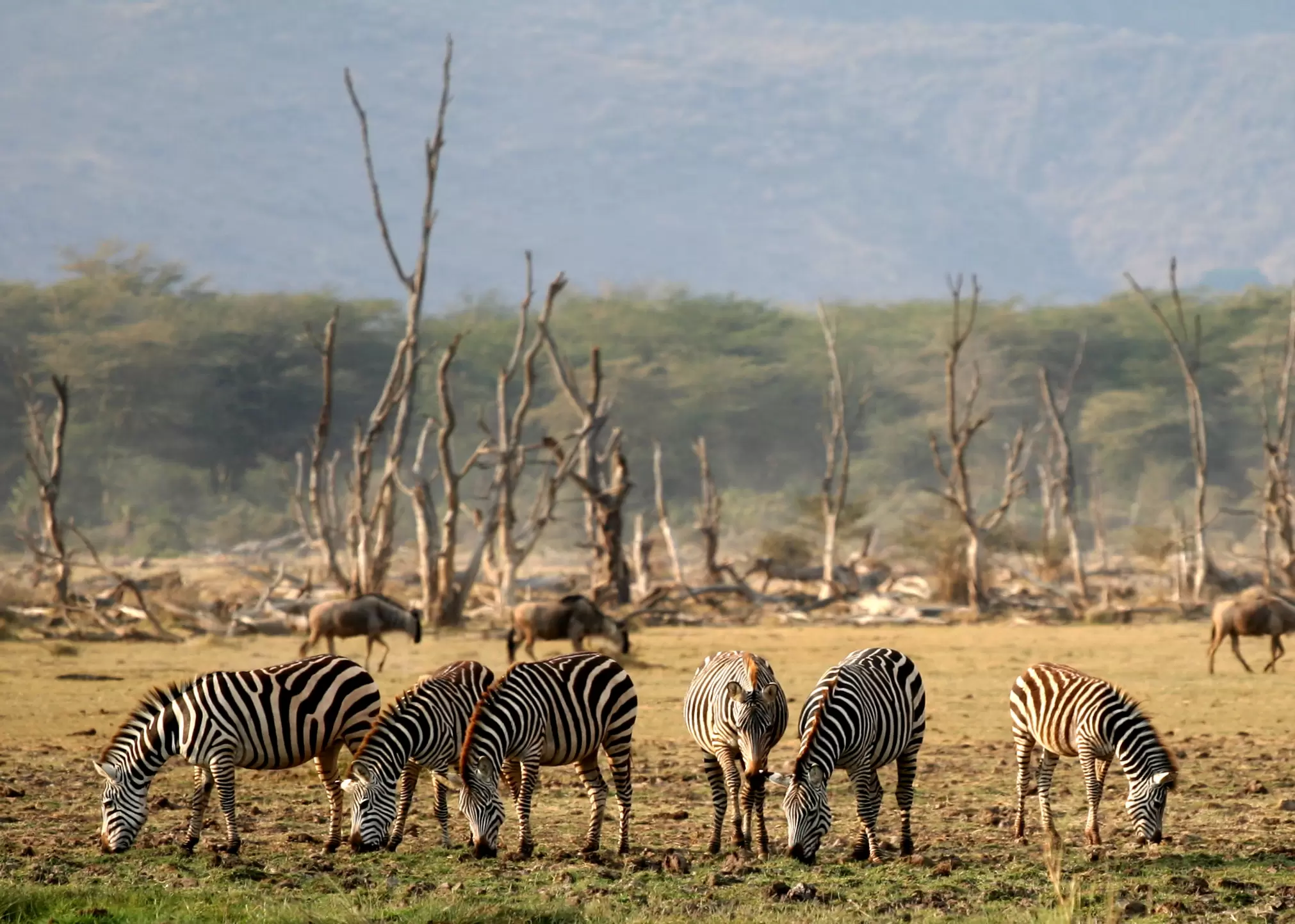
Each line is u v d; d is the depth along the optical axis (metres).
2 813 11.57
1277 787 13.09
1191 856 10.07
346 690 10.02
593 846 10.23
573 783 13.45
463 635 31.84
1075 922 8.15
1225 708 19.23
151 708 10.05
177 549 68.19
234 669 24.17
